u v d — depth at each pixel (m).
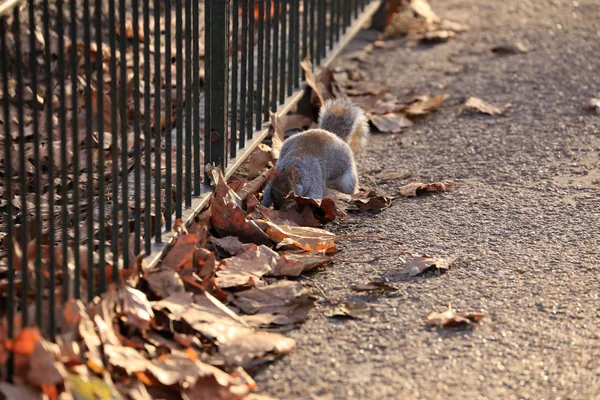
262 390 4.02
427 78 9.66
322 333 4.50
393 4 11.29
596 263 5.29
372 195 6.56
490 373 4.14
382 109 8.60
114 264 4.47
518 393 3.98
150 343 4.25
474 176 6.97
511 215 6.09
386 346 4.38
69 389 3.57
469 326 4.55
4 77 3.87
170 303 4.52
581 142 7.59
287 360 4.26
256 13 9.57
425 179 6.98
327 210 6.12
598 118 8.16
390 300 4.85
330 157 6.71
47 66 4.19
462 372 4.14
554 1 12.50
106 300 4.22
